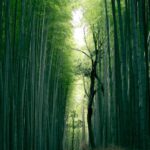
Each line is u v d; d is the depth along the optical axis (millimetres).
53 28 12422
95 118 16562
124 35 8367
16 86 7656
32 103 9367
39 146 10477
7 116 7082
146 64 7078
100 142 13242
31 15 8961
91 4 12430
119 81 8727
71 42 15328
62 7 11453
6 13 7172
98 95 13836
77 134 28688
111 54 12438
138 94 7336
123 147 8055
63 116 18922
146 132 6824
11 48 7711
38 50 10344
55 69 14883
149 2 7094
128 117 8031
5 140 6949
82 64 16500
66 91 19344
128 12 8070
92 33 13812
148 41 7605
